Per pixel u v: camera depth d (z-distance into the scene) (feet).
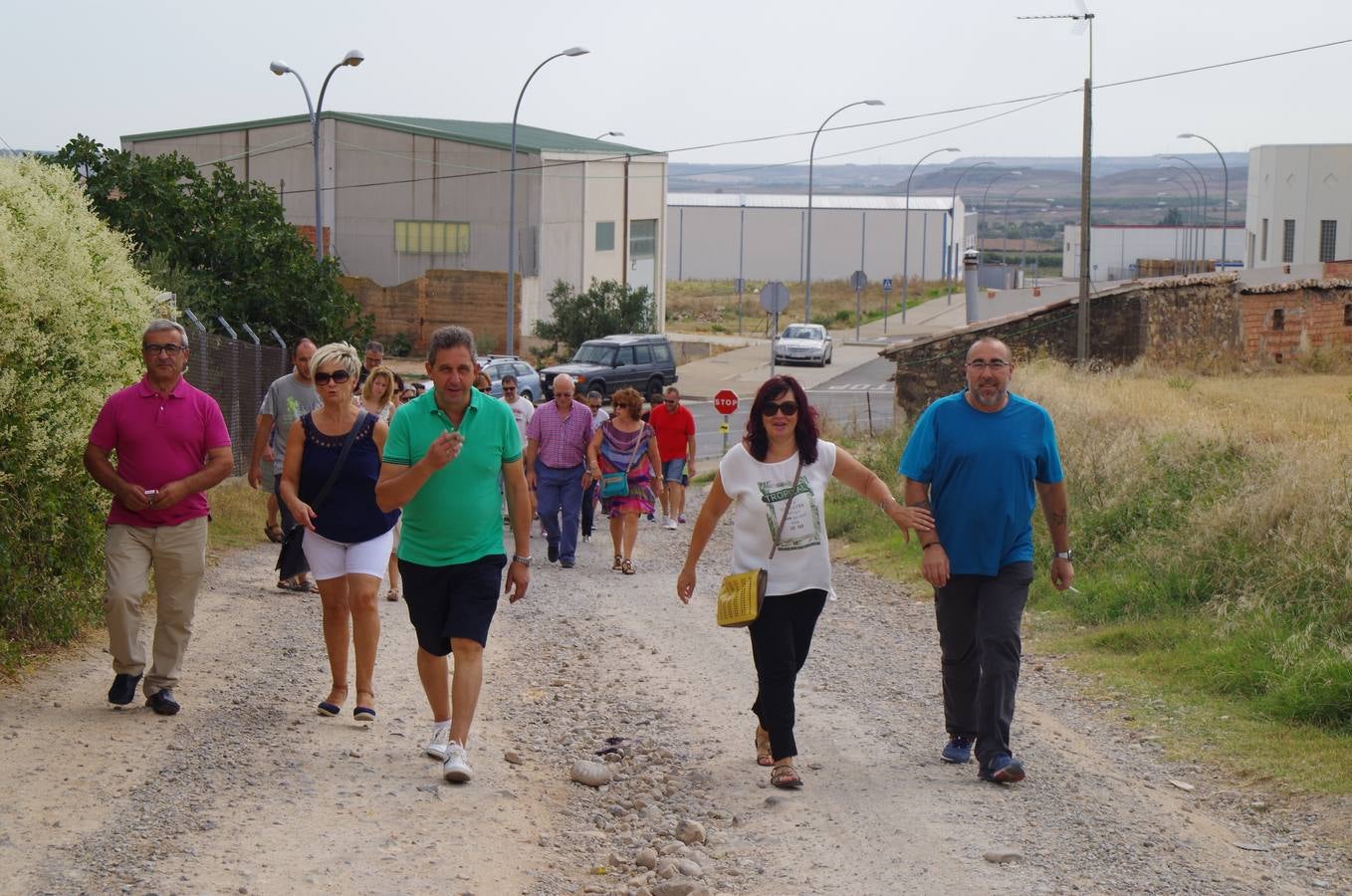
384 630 32.32
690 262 380.17
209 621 31.37
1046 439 21.52
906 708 26.58
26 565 24.90
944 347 99.30
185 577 22.65
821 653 31.91
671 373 140.15
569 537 45.37
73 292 26.30
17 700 22.67
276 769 20.20
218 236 80.12
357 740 22.35
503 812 19.31
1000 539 21.25
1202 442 45.24
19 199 26.00
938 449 21.43
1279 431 50.70
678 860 17.71
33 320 25.12
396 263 180.65
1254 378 97.35
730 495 21.07
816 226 373.20
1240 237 392.06
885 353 100.37
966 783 21.40
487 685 28.22
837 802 20.31
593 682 28.68
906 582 42.50
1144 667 29.25
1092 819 19.63
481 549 20.34
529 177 175.22
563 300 171.94
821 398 136.67
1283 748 23.03
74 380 26.37
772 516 20.75
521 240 176.55
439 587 20.48
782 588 20.84
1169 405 61.21
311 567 23.77
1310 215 246.88
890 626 35.88
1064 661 30.81
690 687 28.19
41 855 15.92
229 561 40.50
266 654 28.48
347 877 16.19
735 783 21.47
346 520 23.50
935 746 23.75
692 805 20.53
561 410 45.16
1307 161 246.68
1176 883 17.21
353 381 23.54
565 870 17.61
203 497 22.82
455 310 167.94
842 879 17.33
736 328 251.19
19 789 18.08
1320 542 31.94
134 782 18.92
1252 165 276.21
